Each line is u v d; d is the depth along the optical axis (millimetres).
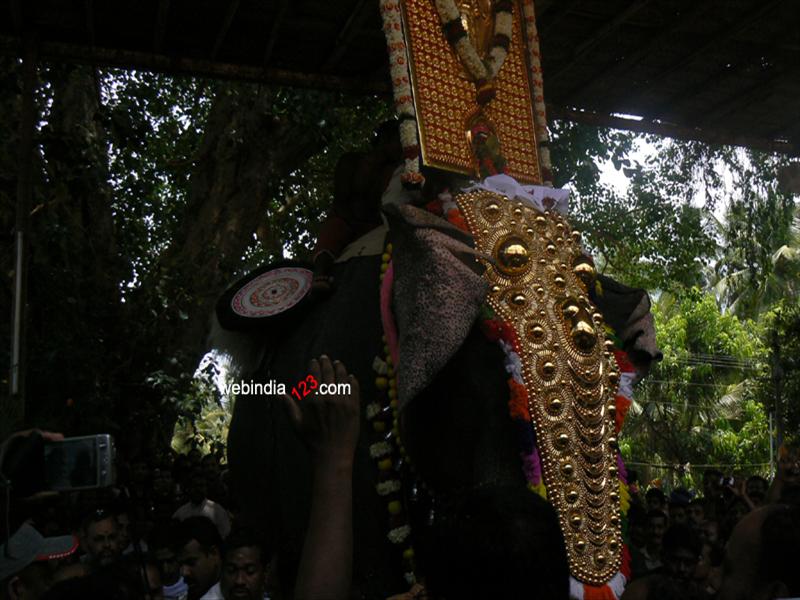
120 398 9477
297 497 3914
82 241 9531
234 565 3521
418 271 3312
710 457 26188
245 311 4414
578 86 6531
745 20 5730
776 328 18578
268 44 5676
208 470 7949
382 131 4492
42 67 7285
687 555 4453
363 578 3553
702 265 14688
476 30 4355
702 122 7070
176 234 11469
